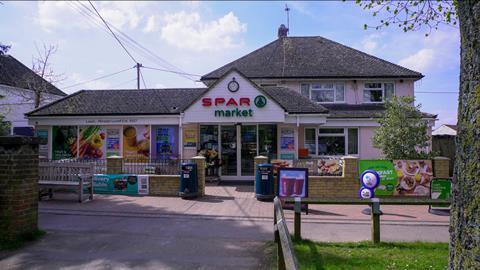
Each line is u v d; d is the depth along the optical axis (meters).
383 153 15.04
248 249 6.36
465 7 2.87
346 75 20.94
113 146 17.50
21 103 24.45
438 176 12.20
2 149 6.62
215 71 22.53
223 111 15.23
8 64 26.39
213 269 5.36
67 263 5.61
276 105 15.19
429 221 9.04
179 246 6.52
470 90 2.77
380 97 21.30
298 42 25.56
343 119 18.81
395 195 12.16
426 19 8.23
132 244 6.62
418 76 20.78
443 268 5.29
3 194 6.60
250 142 16.61
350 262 5.58
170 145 17.12
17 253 6.06
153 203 10.94
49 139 17.80
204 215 9.25
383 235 7.64
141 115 16.92
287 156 16.45
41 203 10.80
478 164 2.63
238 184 15.16
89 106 18.17
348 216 9.43
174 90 19.94
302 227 8.24
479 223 2.57
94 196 12.19
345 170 12.27
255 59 23.64
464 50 2.87
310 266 5.39
